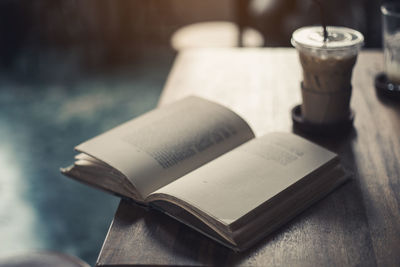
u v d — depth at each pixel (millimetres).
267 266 904
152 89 2969
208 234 944
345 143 1131
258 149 1046
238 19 2721
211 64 1431
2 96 2979
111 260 921
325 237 942
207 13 4254
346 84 1128
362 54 1435
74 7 3713
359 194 1013
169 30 3891
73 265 1179
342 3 2881
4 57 3488
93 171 1058
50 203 2025
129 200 1017
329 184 1023
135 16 3842
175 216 975
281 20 2830
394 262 904
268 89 1312
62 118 2693
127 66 3318
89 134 2521
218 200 947
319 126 1146
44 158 2334
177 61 1454
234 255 920
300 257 915
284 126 1187
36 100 2912
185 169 1035
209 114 1128
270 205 955
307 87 1145
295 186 981
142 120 1126
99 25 3734
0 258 1188
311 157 1026
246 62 1436
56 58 3473
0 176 2205
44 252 1209
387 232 945
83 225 1901
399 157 1087
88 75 3213
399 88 1239
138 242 947
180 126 1100
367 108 1225
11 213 1974
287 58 1444
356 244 930
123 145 1057
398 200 998
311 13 2820
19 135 2547
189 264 911
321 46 1085
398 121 1181
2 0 3508
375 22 2887
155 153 1041
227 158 1030
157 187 1008
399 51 1220
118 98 2883
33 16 3604
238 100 1274
